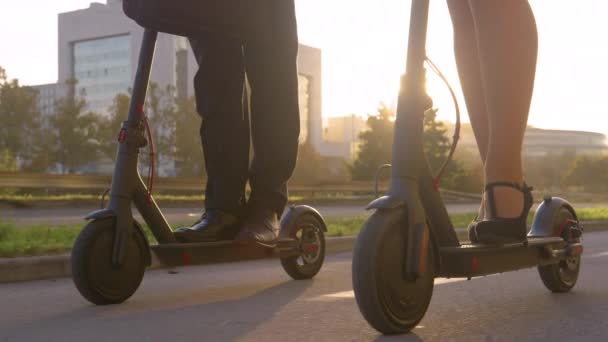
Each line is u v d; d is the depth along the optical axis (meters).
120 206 3.26
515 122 2.70
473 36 3.06
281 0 3.74
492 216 2.69
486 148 3.07
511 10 2.69
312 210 4.39
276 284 4.18
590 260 5.57
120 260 3.25
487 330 2.56
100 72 119.69
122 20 117.50
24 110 49.56
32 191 26.28
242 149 3.73
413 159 2.32
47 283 4.54
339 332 2.57
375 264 2.20
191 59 108.31
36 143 49.62
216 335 2.57
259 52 3.75
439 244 2.41
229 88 3.71
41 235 6.96
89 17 120.56
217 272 4.93
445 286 3.80
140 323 2.83
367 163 45.03
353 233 7.70
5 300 3.58
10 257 5.02
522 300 3.30
